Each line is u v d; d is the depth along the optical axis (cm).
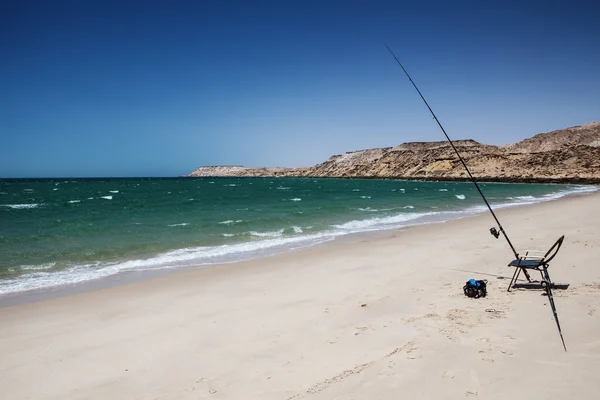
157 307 830
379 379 461
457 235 1645
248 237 1742
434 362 488
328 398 434
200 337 655
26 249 1481
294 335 635
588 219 1980
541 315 611
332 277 1025
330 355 548
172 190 7119
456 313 654
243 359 562
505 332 557
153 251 1457
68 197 4841
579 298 678
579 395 394
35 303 870
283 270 1133
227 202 3888
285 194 5569
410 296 791
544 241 1364
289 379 491
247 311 777
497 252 1223
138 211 2917
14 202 3922
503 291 762
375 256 1273
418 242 1507
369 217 2441
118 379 529
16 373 556
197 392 481
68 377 541
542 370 447
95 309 826
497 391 413
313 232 1864
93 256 1375
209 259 1316
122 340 660
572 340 515
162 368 553
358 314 709
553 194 4741
